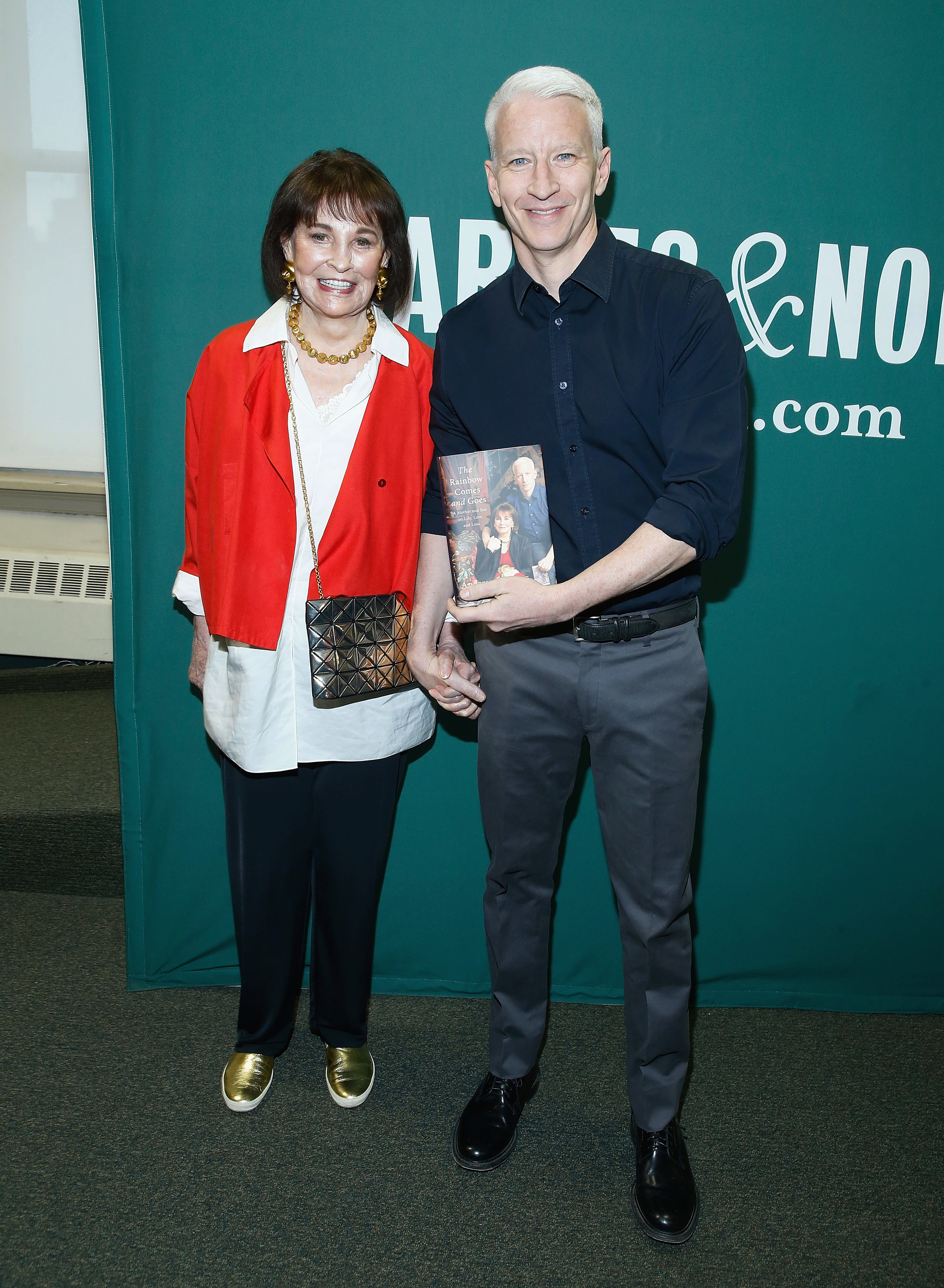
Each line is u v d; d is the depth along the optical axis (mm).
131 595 1904
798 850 2029
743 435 1304
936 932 2076
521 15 1657
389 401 1535
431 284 1780
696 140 1707
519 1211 1539
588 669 1420
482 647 1544
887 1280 1434
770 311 1779
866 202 1734
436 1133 1703
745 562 1885
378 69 1683
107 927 2297
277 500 1491
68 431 3283
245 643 1494
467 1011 2076
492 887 1638
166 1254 1429
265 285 1588
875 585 1904
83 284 3176
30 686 3277
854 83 1685
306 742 1563
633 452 1377
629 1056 1573
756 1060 1936
